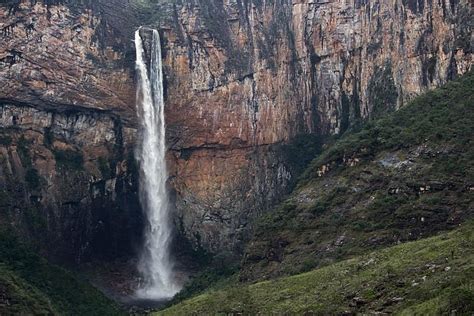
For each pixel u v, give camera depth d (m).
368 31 144.38
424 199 98.00
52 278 108.31
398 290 73.88
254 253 112.31
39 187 126.94
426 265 77.06
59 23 131.12
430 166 101.62
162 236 143.38
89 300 109.25
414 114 115.31
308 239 106.44
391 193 102.50
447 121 107.75
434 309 64.19
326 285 85.06
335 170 116.56
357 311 73.44
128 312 117.31
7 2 126.06
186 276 141.88
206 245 145.12
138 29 143.62
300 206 113.69
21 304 94.00
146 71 142.62
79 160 133.75
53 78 129.62
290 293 87.38
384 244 96.38
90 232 133.50
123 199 139.25
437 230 94.19
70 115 133.50
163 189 144.75
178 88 145.50
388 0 140.00
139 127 141.12
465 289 64.06
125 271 136.25
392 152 109.19
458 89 113.94
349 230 102.31
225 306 90.12
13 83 125.56
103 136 137.38
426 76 129.50
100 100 135.38
